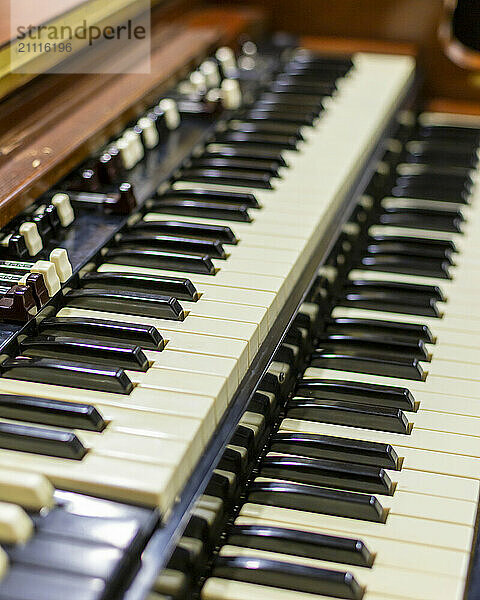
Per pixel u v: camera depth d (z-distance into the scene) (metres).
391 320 0.97
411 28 1.42
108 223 0.92
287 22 1.47
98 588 0.59
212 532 0.73
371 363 0.89
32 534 0.62
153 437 0.68
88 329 0.78
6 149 0.93
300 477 0.78
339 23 1.46
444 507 0.75
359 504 0.75
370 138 1.15
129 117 1.04
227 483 0.74
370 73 1.35
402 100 1.32
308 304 0.92
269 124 1.16
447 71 1.43
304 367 0.94
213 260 0.89
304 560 0.72
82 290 0.83
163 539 0.64
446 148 1.33
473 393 0.86
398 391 0.84
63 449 0.67
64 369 0.73
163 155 1.06
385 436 0.82
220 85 1.24
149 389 0.73
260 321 0.81
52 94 1.03
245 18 1.38
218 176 1.03
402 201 1.23
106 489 0.65
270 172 1.04
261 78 1.27
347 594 0.69
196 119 1.14
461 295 1.01
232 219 0.96
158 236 0.90
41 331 0.79
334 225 1.01
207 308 0.82
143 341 0.77
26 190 0.86
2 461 0.66
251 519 0.75
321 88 1.26
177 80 1.16
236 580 0.71
